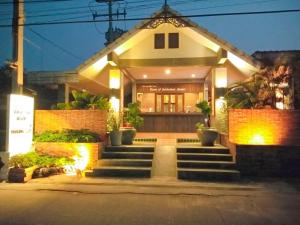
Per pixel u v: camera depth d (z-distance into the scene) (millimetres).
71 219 6383
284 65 12797
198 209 7102
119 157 11539
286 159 10414
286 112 11125
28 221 6254
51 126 12711
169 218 6480
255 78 12430
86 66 13773
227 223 6211
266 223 6230
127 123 14125
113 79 14641
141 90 19828
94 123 12469
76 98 13133
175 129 17406
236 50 13117
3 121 19266
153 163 11211
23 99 10914
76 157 11148
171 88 19656
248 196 8227
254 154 10477
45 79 17484
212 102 14672
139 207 7219
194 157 11273
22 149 10828
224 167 10594
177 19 13156
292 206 7379
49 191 8625
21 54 11758
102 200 7781
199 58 14328
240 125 11297
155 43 14578
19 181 9617
